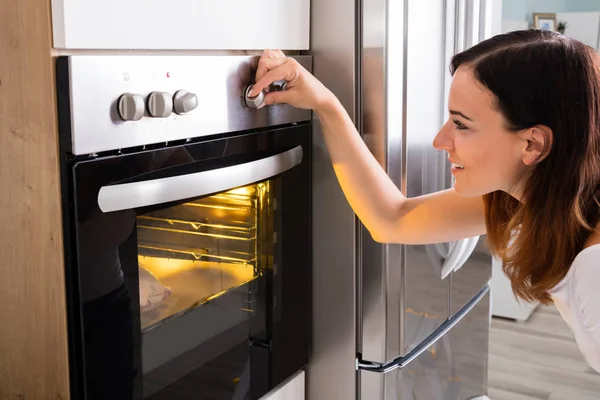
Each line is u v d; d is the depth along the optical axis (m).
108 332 1.13
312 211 1.62
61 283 1.08
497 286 3.66
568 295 1.08
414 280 1.68
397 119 1.54
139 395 1.21
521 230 1.10
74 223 1.06
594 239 1.02
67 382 1.12
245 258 1.42
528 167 1.08
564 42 1.05
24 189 1.09
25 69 1.04
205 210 1.30
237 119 1.32
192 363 1.32
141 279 1.19
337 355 1.65
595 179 1.03
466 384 2.09
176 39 1.18
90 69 1.03
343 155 1.46
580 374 3.07
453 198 1.43
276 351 1.54
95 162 1.07
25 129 1.06
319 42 1.55
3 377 1.18
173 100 1.17
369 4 1.49
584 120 1.01
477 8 1.83
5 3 1.04
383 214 1.47
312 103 1.42
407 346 1.68
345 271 1.60
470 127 1.10
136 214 1.15
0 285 1.15
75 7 1.01
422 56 1.62
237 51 1.34
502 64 1.05
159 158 1.17
